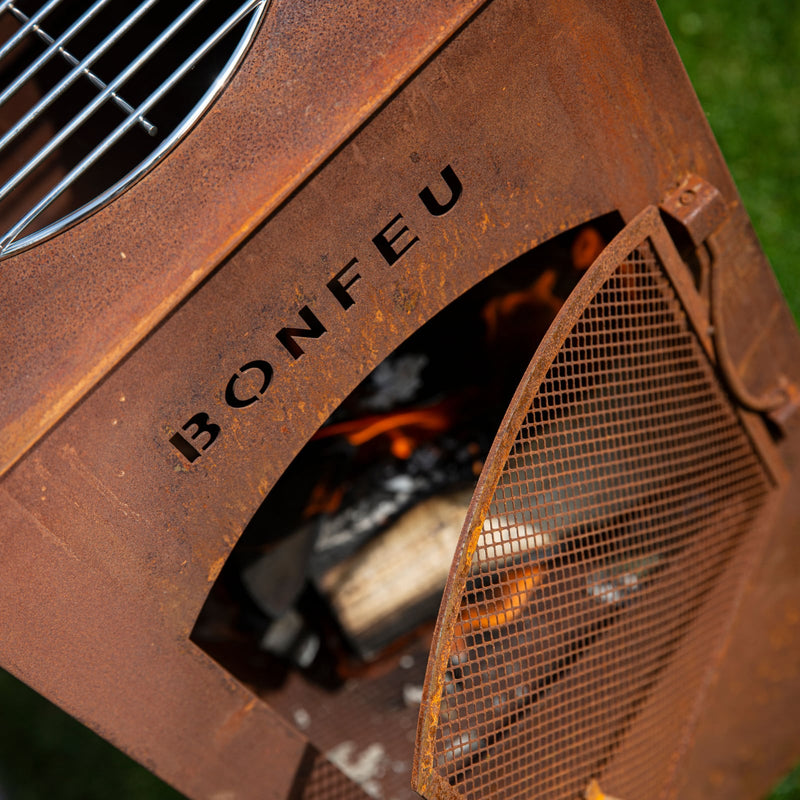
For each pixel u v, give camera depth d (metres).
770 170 2.47
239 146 1.31
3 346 1.29
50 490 1.29
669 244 1.40
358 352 1.34
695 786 1.67
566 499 1.39
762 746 1.72
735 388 1.48
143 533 1.32
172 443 1.31
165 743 1.37
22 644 1.31
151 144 1.40
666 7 2.64
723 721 1.65
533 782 1.46
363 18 1.31
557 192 1.37
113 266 1.30
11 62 1.42
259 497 1.34
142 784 2.04
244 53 1.31
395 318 1.34
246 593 1.59
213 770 1.39
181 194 1.30
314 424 1.34
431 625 1.66
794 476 1.58
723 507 1.53
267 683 1.65
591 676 1.49
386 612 1.58
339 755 1.59
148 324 1.29
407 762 1.58
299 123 1.31
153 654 1.34
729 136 2.50
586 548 1.41
